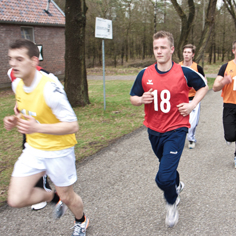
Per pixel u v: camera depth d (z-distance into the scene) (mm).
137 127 6676
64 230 2668
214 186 3477
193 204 3059
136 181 3713
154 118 2729
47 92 2014
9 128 2156
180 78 2586
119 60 41969
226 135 4031
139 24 34469
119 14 32250
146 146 5227
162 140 2697
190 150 4949
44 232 2641
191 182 3625
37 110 2084
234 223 2656
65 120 2068
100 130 6457
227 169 4016
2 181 3816
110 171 4086
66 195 2320
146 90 2744
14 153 5055
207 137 5730
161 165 2514
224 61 44344
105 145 5336
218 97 11367
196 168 4098
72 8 8172
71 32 8516
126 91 13164
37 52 2047
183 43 18016
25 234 2611
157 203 3111
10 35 15781
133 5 33031
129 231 2607
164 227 2648
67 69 8953
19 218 2887
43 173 2234
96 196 3334
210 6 15750
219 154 4684
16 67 1953
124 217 2854
